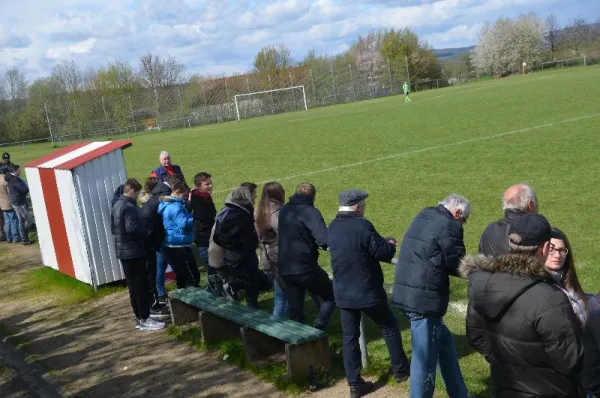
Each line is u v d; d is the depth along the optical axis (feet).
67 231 35.17
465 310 24.70
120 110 184.14
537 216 12.05
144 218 28.48
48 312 31.91
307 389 20.02
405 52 240.32
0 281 39.29
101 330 28.25
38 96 200.64
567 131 68.49
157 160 94.63
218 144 107.34
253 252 25.91
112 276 34.40
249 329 22.27
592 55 232.53
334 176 59.88
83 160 33.37
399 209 43.42
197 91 194.59
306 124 127.24
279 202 24.34
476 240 34.35
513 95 126.21
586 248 30.94
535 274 11.76
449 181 50.52
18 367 25.23
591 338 10.96
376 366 20.79
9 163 51.13
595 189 42.27
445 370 17.13
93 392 21.99
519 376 11.87
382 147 74.79
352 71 222.89
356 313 18.83
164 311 29.37
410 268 16.40
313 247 22.04
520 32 243.81
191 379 21.97
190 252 28.81
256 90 206.59
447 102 136.46
